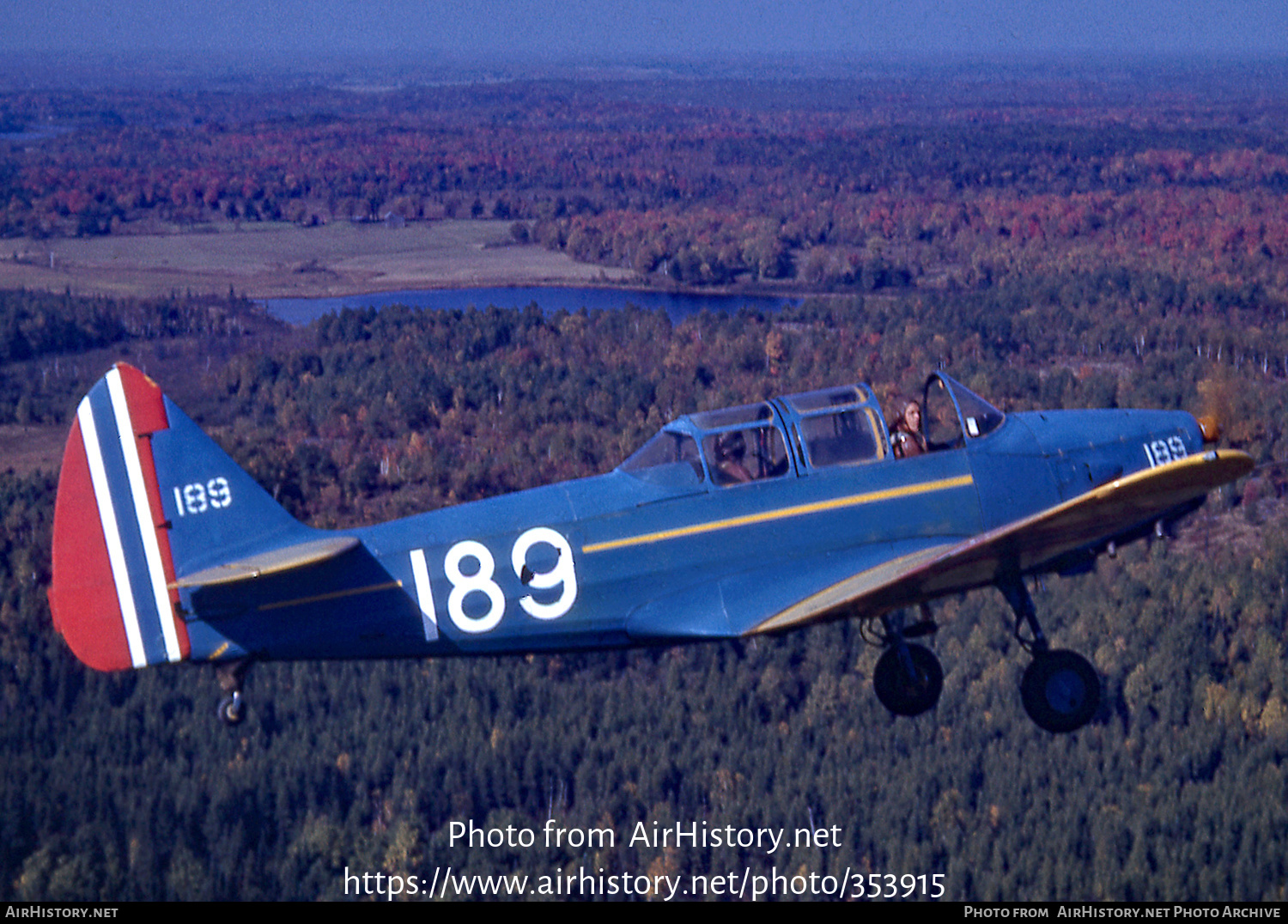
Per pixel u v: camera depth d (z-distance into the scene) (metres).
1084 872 57.44
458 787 63.72
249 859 56.94
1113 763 65.62
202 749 64.88
